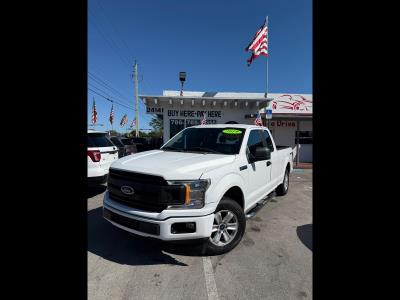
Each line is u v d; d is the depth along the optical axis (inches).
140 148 688.4
